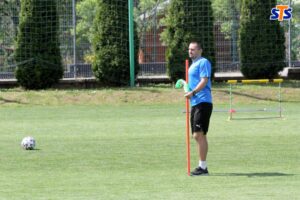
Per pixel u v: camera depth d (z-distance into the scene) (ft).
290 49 173.37
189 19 162.61
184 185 63.10
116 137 100.17
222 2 177.17
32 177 69.10
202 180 65.87
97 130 108.88
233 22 176.14
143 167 74.84
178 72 162.40
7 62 177.27
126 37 162.40
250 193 58.29
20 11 163.43
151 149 88.07
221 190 60.13
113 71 161.27
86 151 87.10
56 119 124.88
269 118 121.80
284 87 154.61
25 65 160.35
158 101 147.23
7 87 166.30
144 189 61.16
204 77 68.03
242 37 166.81
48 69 160.97
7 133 106.63
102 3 162.40
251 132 103.71
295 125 111.34
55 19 162.61
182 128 109.60
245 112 133.18
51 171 72.84
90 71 172.04
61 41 173.17
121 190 60.80
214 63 164.86
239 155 82.53
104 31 161.48
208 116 68.69
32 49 160.97
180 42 162.81
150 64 175.63
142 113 131.95
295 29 185.98
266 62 165.37
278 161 77.87
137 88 156.56
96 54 162.40
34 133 106.42
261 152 84.58
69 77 171.42
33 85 161.58
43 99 149.07
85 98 149.38
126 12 162.40
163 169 73.36
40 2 161.89
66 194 59.11
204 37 163.53
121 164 77.00
